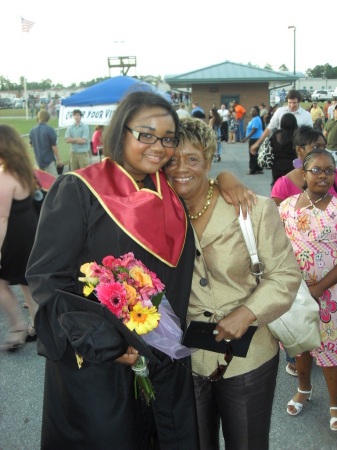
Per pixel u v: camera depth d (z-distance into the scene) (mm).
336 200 2695
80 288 1679
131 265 1596
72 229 1570
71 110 10016
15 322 3945
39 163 9203
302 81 67625
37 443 2943
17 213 3578
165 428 1866
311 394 3244
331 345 2746
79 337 1477
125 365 1706
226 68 26812
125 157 1692
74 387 1675
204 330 1707
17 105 56219
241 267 1825
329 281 2627
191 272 1804
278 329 1945
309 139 3418
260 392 1889
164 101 1661
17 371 3689
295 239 2766
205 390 1997
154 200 1663
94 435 1682
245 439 1905
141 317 1552
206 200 1860
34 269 1571
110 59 18781
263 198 1839
